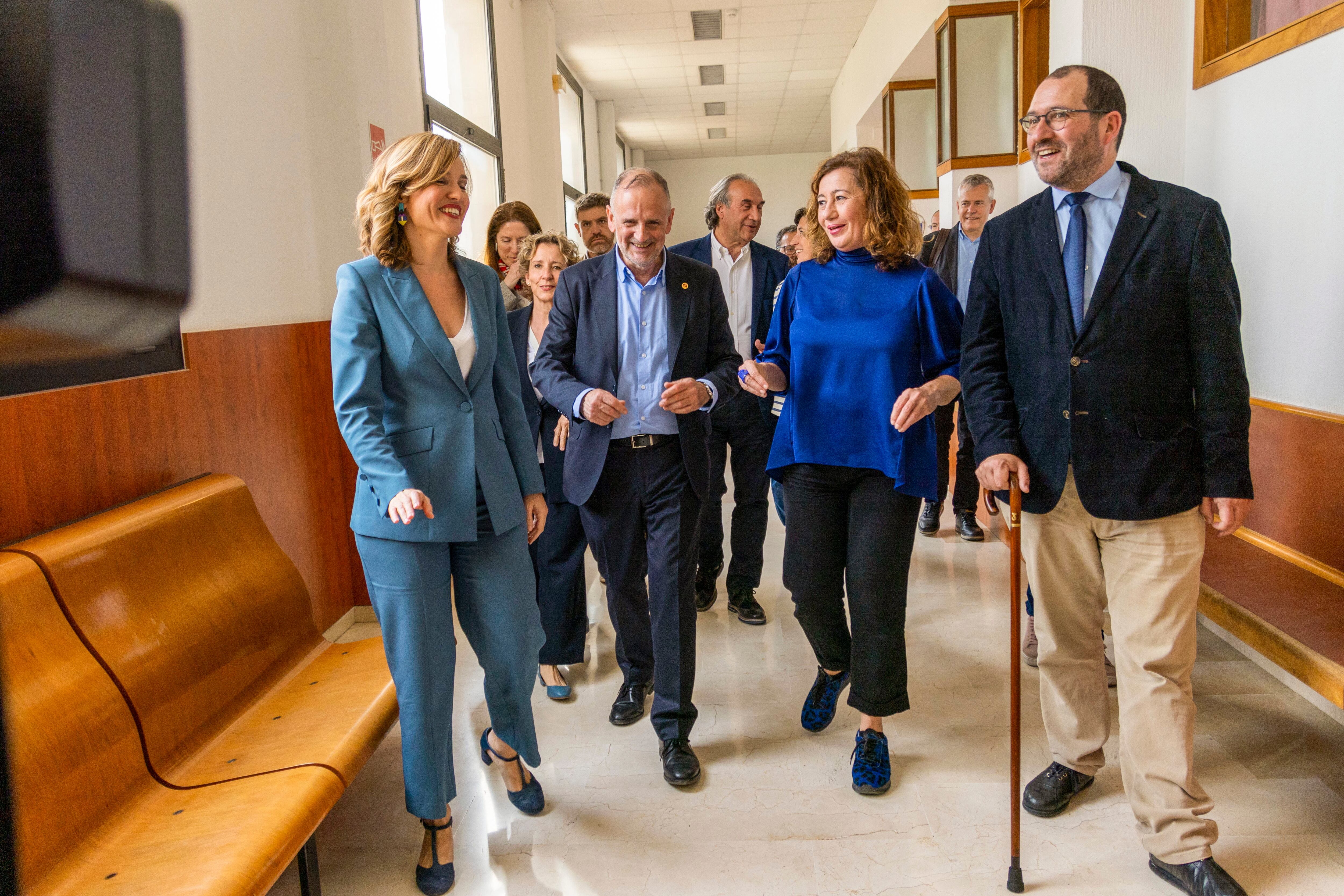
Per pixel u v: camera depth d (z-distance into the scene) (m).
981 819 2.16
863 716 2.34
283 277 3.28
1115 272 1.87
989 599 3.66
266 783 1.72
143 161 0.21
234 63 2.96
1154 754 1.87
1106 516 1.88
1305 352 2.79
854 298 2.28
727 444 3.54
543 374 2.42
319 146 3.56
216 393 2.74
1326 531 2.60
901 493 2.21
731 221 3.50
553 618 2.88
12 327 0.18
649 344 2.41
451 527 1.89
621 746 2.58
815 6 9.39
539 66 8.55
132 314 0.21
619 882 1.97
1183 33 3.49
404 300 1.88
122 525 1.92
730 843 2.10
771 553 4.52
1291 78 2.83
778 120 15.47
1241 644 2.99
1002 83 7.13
